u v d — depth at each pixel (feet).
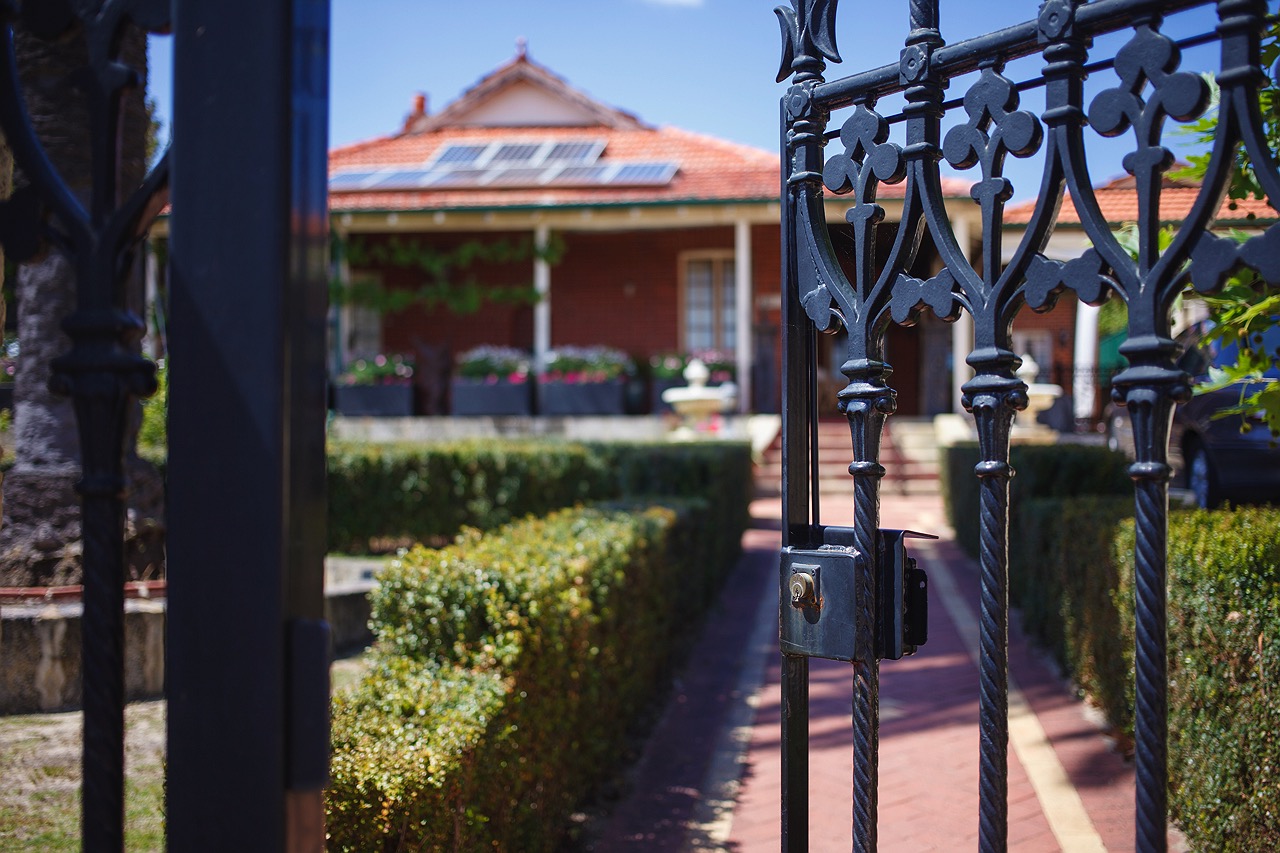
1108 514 15.60
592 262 66.23
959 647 20.62
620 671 14.35
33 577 18.31
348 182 64.85
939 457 45.39
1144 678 4.16
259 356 4.00
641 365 62.90
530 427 55.62
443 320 65.57
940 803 12.61
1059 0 4.35
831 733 15.46
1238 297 8.76
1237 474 26.25
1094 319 44.91
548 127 74.02
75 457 19.27
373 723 8.43
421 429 55.93
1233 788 9.77
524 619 10.39
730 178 62.44
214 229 4.08
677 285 65.72
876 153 4.97
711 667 19.80
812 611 5.42
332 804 7.26
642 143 70.49
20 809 11.39
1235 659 9.70
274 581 3.98
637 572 15.66
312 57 4.22
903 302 4.92
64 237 4.40
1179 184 8.20
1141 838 4.19
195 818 4.04
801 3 5.54
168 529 4.10
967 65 4.76
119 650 4.37
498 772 9.26
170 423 4.11
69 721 14.97
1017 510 24.61
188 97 4.13
